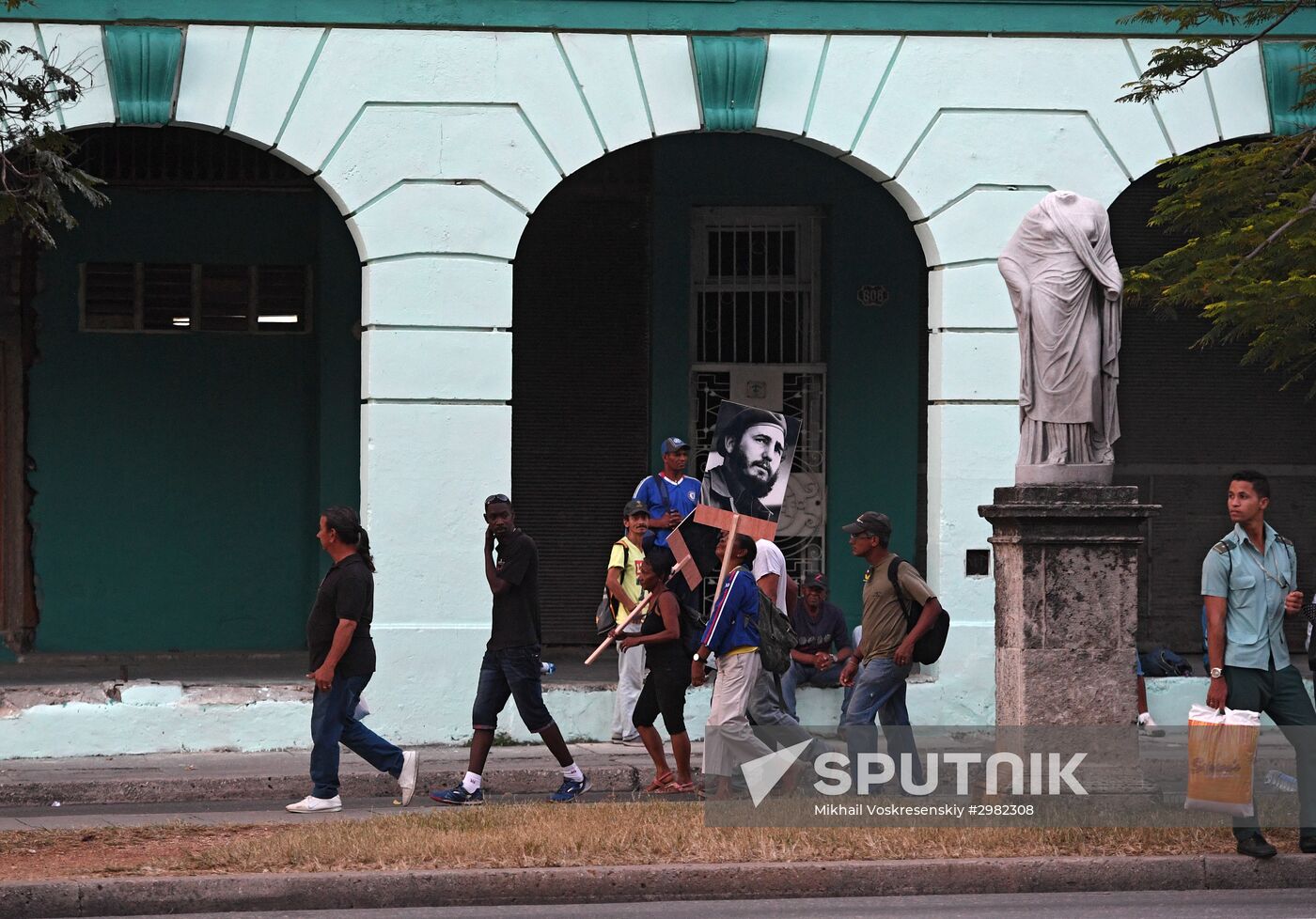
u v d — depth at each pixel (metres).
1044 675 12.33
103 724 15.70
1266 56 17.19
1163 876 10.85
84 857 11.09
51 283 19.50
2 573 19.38
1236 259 15.26
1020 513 12.34
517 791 14.78
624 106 16.55
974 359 16.95
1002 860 10.85
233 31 16.02
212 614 19.83
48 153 13.25
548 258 19.91
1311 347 15.91
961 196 16.98
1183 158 16.50
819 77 16.81
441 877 10.44
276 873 10.48
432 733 16.12
